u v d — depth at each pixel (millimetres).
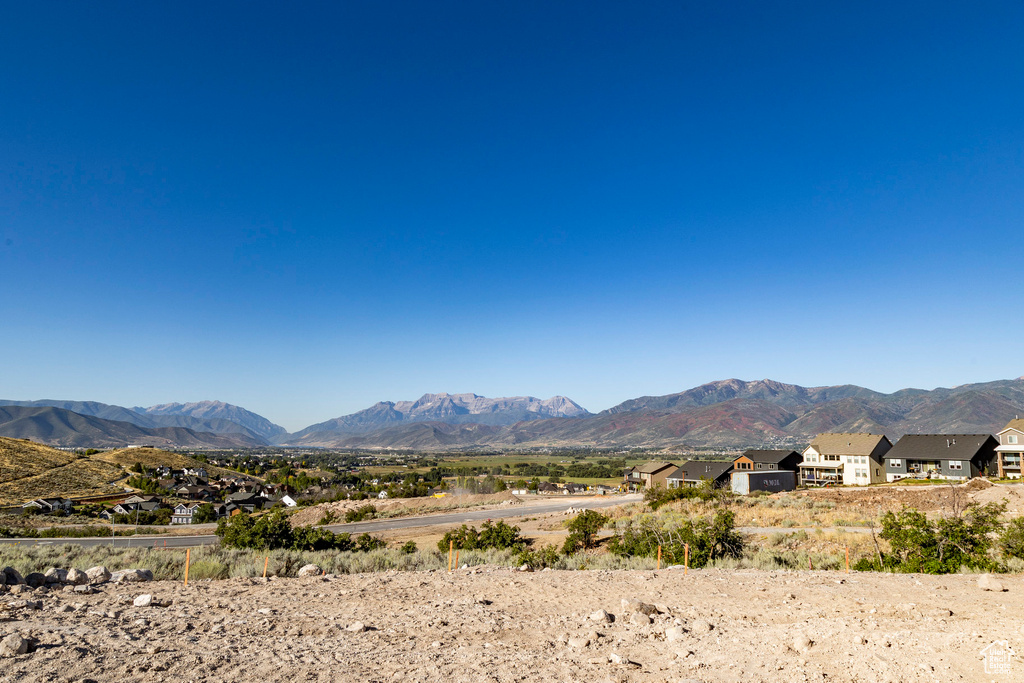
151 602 10320
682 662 6980
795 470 77312
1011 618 8586
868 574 15211
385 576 15188
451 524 53906
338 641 8195
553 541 37188
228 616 9617
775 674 6215
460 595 12133
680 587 13055
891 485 56938
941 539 16859
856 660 6508
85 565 15914
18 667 6371
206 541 47594
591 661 7070
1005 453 61812
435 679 6383
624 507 56844
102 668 6469
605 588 12992
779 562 20328
